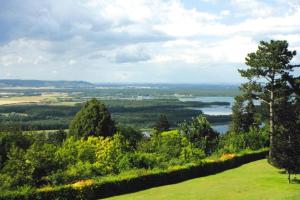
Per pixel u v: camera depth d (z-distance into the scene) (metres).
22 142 39.25
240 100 59.78
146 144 48.12
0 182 29.86
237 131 81.88
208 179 38.91
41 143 39.28
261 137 57.12
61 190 29.41
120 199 30.31
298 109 47.25
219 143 55.06
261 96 58.41
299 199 28.00
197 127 54.16
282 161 35.81
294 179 37.12
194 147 49.16
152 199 29.72
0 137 37.94
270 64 56.06
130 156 39.59
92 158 38.97
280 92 57.28
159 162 41.38
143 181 35.00
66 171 33.75
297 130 36.78
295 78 57.47
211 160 43.72
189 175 39.84
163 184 36.75
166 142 47.31
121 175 34.88
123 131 63.72
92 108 59.34
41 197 28.33
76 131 59.25
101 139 42.19
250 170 44.16
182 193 31.77
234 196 29.89
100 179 32.97
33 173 31.58
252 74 57.62
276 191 31.89
